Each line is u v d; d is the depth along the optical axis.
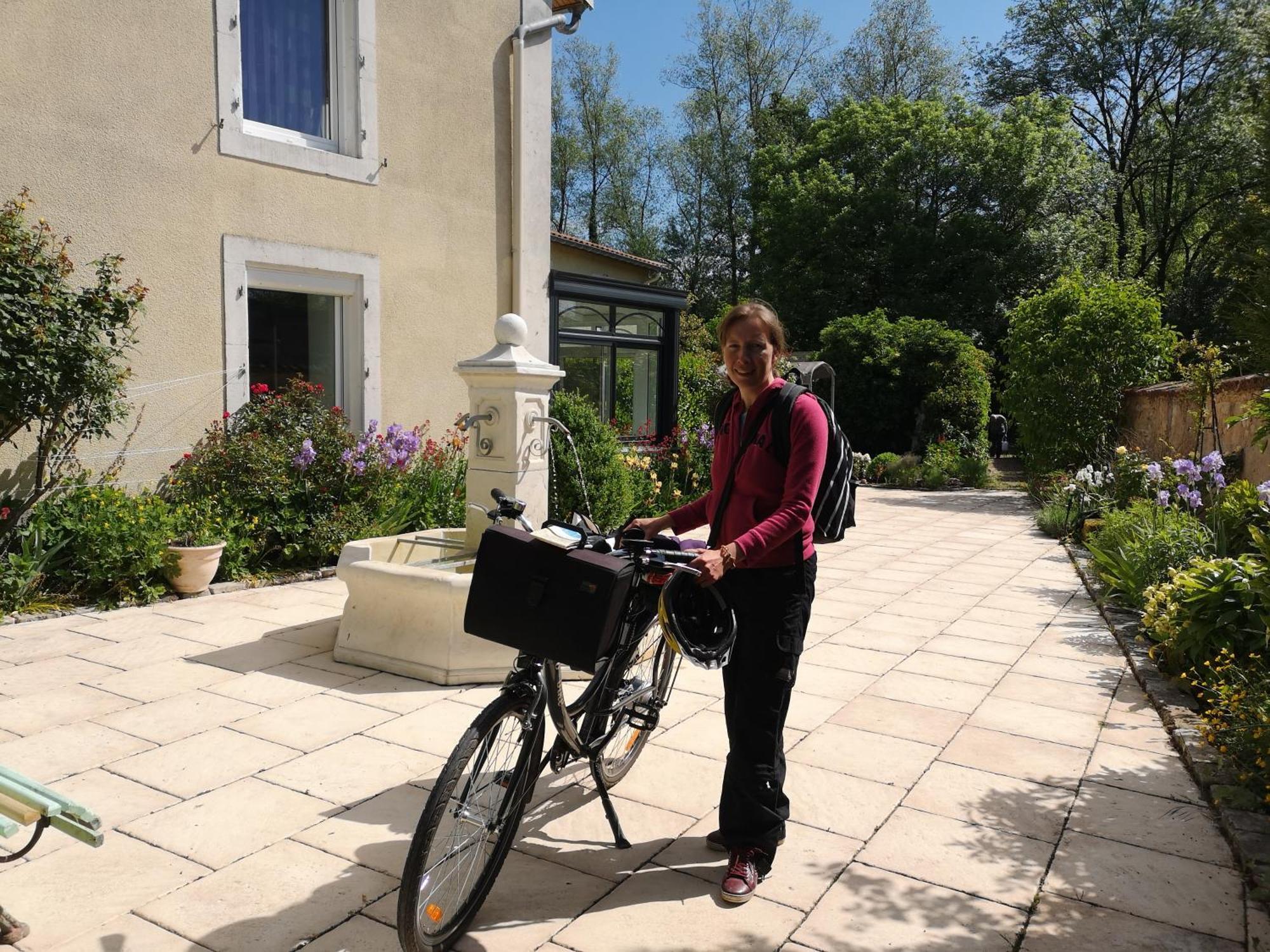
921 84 30.98
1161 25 25.62
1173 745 3.94
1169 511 7.65
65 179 6.23
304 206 7.71
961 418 19.38
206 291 7.08
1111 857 2.96
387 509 7.80
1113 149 28.44
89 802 3.21
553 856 2.90
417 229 8.66
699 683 4.75
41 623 5.54
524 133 9.50
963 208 24.95
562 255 17.36
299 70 7.86
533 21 9.62
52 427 5.77
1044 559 8.96
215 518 6.75
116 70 6.45
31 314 5.45
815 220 25.70
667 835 3.06
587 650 2.40
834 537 2.66
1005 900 2.70
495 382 5.11
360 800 3.27
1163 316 24.20
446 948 2.38
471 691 4.46
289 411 7.48
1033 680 4.89
